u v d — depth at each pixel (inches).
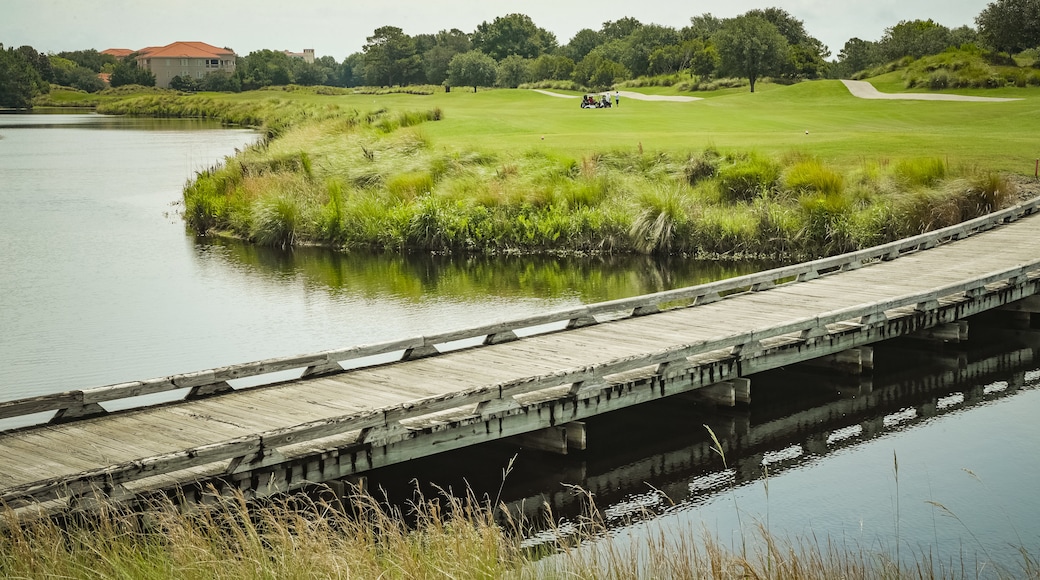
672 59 5073.8
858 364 590.2
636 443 483.5
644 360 473.7
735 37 3826.3
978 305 662.5
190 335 716.0
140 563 282.0
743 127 1754.4
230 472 352.8
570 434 464.8
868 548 356.5
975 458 456.8
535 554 356.5
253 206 1205.7
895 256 812.0
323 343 689.6
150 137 2780.5
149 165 1984.5
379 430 389.4
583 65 5236.2
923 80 2933.1
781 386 578.9
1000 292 679.1
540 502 412.8
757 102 2736.2
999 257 792.3
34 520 297.4
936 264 773.9
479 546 296.8
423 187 1200.2
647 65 5541.3
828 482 429.7
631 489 426.9
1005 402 545.6
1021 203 1018.1
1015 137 1413.6
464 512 394.6
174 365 637.3
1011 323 733.3
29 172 1881.2
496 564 290.8
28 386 593.0
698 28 5797.2
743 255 992.9
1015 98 2426.2
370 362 642.2
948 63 3031.5
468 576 277.9
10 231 1217.4
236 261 1034.1
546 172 1200.8
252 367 452.1
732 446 479.5
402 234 1104.2
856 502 405.7
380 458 391.5
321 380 471.5
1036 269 703.1
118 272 966.4
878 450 471.5
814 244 976.3
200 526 315.3
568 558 302.4
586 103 2534.5
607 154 1252.5
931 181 1048.8
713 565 286.2
